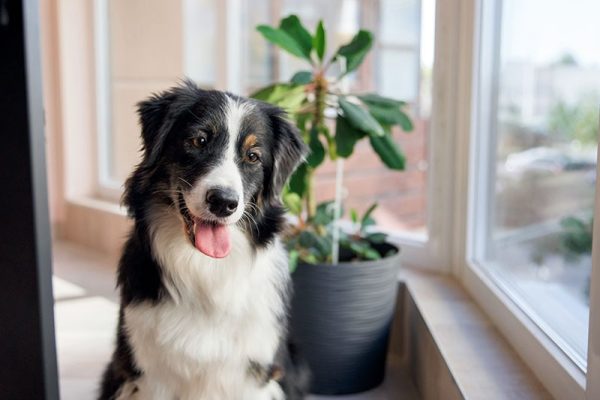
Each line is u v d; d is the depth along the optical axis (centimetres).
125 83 355
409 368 210
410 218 245
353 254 204
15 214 115
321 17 293
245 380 150
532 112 186
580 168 163
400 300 219
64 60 348
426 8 232
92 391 189
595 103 156
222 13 299
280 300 155
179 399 152
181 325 144
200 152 144
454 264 221
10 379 123
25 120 111
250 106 152
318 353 187
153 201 148
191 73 322
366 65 270
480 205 210
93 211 339
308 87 187
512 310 162
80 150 361
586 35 159
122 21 351
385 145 183
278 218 160
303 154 163
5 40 110
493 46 202
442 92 215
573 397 121
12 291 119
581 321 151
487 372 145
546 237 179
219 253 139
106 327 237
